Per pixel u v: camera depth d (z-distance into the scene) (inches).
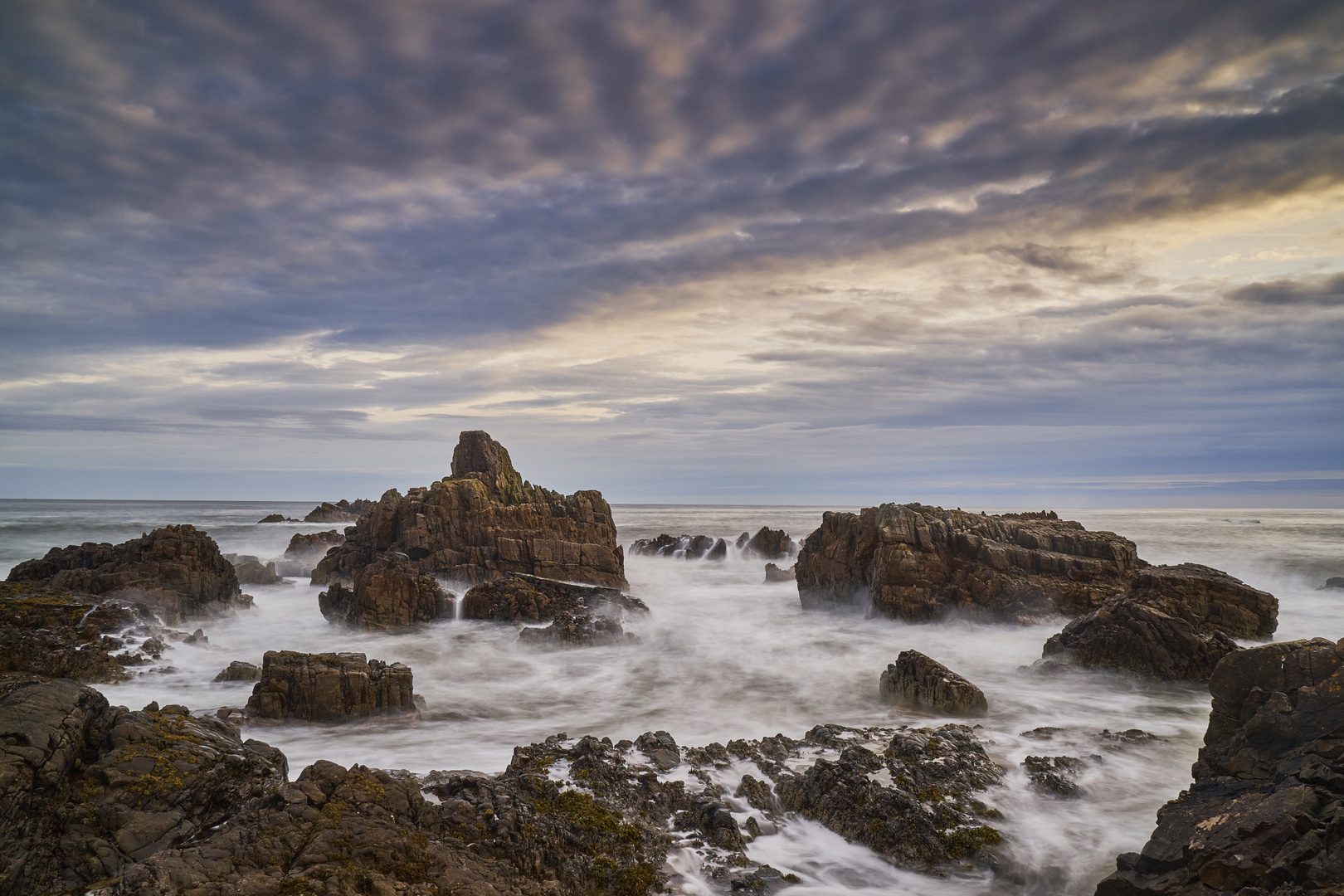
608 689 1243.2
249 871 469.1
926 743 848.3
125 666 1227.9
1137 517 7313.0
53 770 508.4
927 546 1797.5
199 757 589.3
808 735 930.1
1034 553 1777.8
